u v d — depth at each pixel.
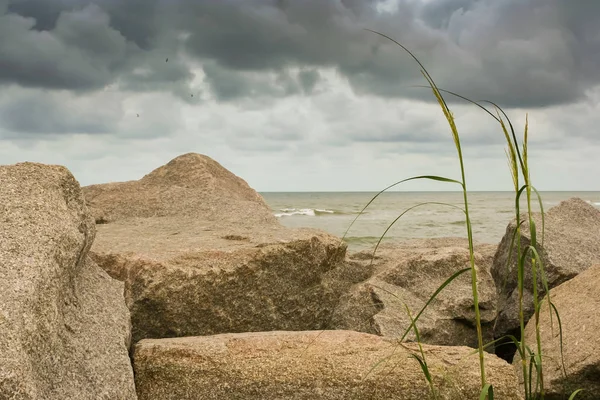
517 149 2.50
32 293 2.86
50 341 2.97
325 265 5.90
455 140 2.46
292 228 6.64
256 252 5.21
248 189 10.00
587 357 3.93
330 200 87.06
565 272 5.53
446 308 5.42
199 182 9.08
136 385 3.60
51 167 3.83
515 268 5.94
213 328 4.96
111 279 4.23
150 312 4.75
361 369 3.54
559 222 6.28
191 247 5.34
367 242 18.05
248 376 3.55
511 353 5.79
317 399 3.48
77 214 3.83
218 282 4.96
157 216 7.88
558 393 4.00
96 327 3.53
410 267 5.77
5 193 3.44
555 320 4.58
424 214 39.56
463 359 3.65
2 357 2.47
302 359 3.61
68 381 3.02
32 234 3.21
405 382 3.50
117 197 8.23
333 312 5.69
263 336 3.86
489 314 5.54
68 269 3.39
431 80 2.41
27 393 2.44
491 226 25.64
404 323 5.14
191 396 3.54
